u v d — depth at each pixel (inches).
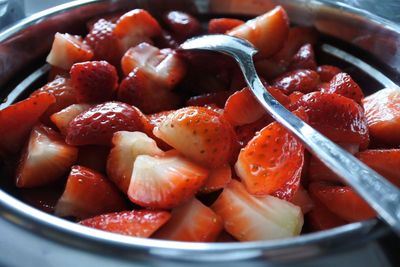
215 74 12.0
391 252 7.1
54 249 7.0
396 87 11.5
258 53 12.0
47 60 11.4
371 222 7.1
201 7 13.5
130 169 9.1
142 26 12.1
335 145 7.9
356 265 6.9
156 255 6.7
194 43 11.6
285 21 12.1
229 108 9.6
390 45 11.7
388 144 10.2
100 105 9.8
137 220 8.1
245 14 13.5
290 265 6.7
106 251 6.8
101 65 10.6
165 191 8.4
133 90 10.9
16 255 7.3
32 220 7.2
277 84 11.3
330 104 9.3
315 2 12.6
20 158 10.0
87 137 9.4
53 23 12.1
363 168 7.5
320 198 9.0
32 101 9.9
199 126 8.8
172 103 11.3
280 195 8.7
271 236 8.4
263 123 9.6
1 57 11.1
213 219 8.4
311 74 11.3
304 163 9.3
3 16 13.5
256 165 8.4
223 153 8.9
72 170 9.0
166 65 11.3
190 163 8.8
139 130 9.6
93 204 9.0
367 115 10.4
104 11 12.9
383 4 14.0
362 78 12.2
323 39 13.1
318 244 6.8
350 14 12.2
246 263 6.7
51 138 9.9
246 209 8.5
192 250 6.7
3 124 9.9
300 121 8.6
